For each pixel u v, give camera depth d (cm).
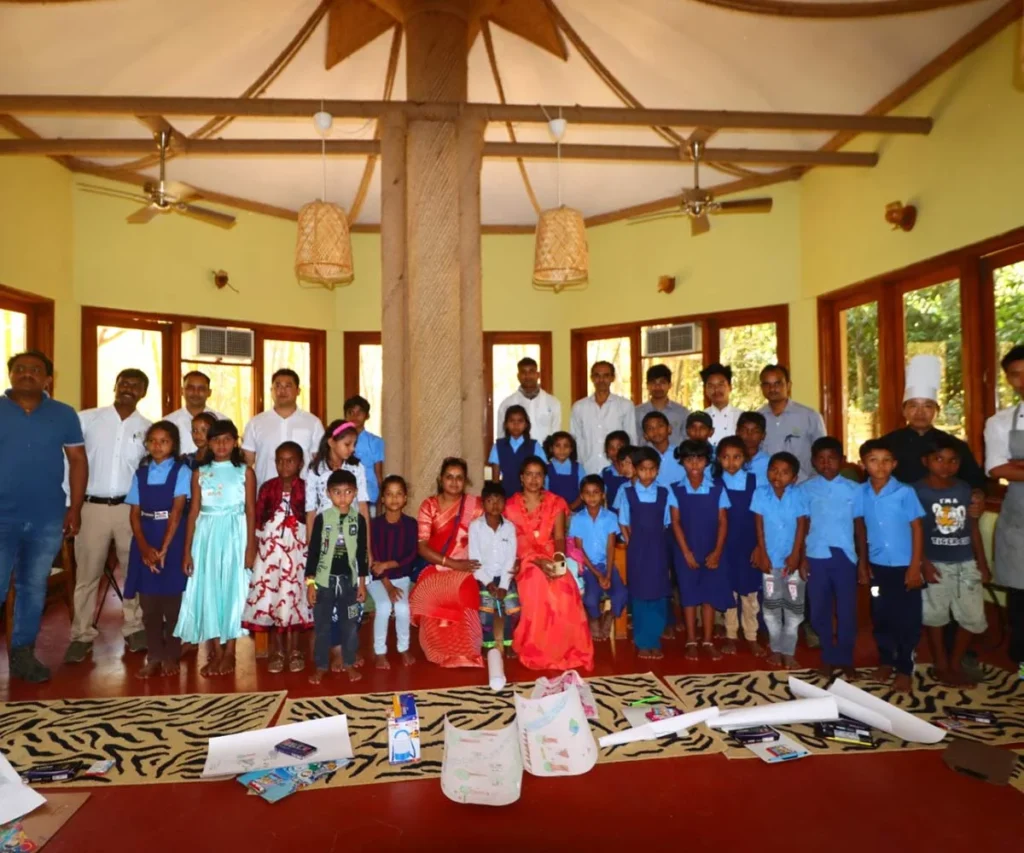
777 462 370
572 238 463
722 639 420
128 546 404
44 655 399
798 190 660
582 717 262
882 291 553
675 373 747
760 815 226
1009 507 339
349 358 795
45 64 489
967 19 434
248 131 621
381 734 288
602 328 786
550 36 539
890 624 345
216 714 310
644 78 571
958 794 238
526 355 811
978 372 459
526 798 239
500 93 600
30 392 364
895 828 218
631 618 428
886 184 538
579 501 455
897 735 281
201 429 420
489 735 246
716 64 543
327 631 354
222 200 703
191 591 363
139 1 459
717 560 384
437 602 380
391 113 466
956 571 340
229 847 212
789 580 369
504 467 488
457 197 477
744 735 277
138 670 370
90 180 614
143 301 650
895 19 455
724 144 627
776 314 677
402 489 387
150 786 248
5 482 352
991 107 434
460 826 222
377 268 789
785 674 353
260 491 377
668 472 447
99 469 399
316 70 566
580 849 209
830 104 556
